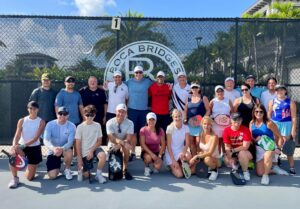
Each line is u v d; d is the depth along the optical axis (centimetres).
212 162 500
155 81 627
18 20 650
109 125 512
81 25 652
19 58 654
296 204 404
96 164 570
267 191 450
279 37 655
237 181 476
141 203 405
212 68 653
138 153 669
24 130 486
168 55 654
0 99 661
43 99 579
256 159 515
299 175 524
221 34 650
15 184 458
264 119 516
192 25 650
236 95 592
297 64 659
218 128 561
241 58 654
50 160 494
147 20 645
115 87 595
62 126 504
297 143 666
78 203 404
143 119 605
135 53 655
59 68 655
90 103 591
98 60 654
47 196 427
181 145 525
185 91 602
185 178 503
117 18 642
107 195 431
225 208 391
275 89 562
